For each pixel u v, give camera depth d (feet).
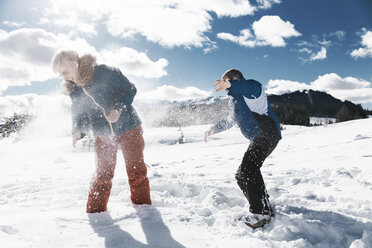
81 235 5.76
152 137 92.48
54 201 8.69
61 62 6.53
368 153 18.37
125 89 7.09
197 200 9.83
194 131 107.76
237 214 7.32
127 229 6.14
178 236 5.90
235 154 26.25
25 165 23.77
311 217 7.07
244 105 7.52
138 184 8.06
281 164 16.78
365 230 5.86
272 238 6.16
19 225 5.97
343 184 10.59
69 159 29.63
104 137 7.39
